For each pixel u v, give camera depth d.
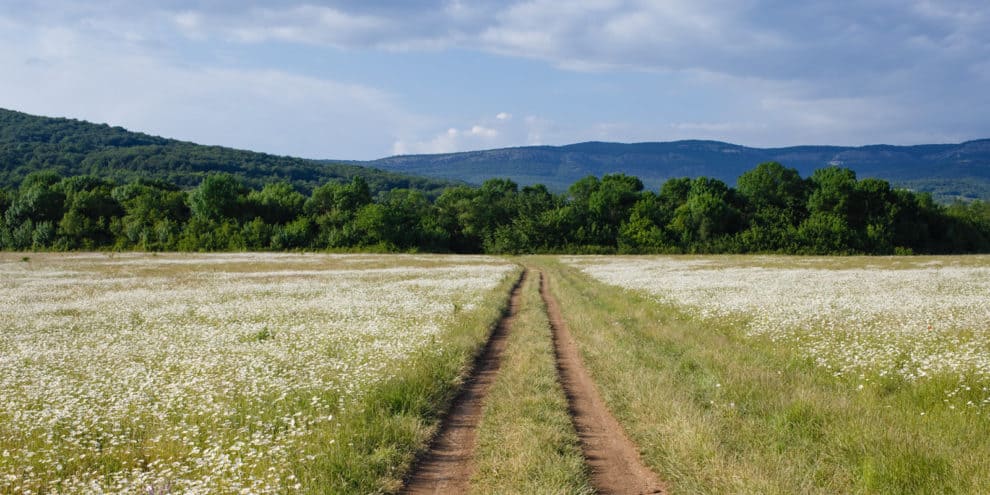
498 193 124.25
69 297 29.83
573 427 8.48
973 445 6.91
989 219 108.19
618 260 64.94
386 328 16.58
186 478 6.48
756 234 87.25
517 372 11.62
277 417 8.41
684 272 41.00
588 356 13.26
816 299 21.16
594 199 108.56
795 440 7.41
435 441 8.19
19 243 90.00
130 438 7.96
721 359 11.78
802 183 110.88
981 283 26.77
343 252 89.69
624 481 6.73
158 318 21.19
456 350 13.41
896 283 27.92
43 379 10.77
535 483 6.46
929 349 11.84
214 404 8.89
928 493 5.88
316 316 20.50
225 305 24.50
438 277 38.91
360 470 6.76
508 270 45.44
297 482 6.24
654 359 12.29
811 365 11.52
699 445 7.15
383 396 9.39
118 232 95.88
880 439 6.95
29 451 7.32
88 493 5.99
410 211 117.88
